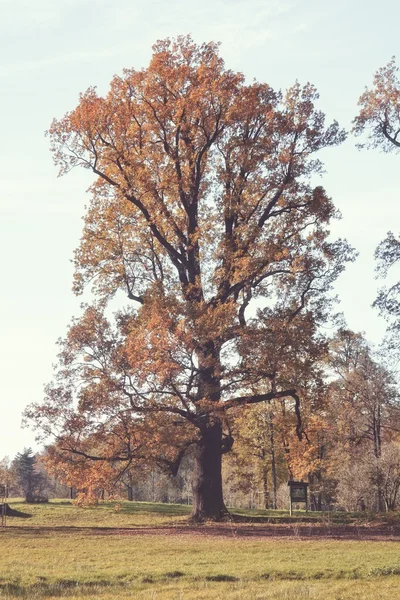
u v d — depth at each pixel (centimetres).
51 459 3198
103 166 3578
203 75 3478
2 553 2212
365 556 2078
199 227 3619
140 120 3553
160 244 3781
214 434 3488
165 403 3284
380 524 3212
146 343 3086
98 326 3334
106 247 3678
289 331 3272
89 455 3288
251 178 3572
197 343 3189
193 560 2042
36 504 4659
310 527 3073
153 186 3453
